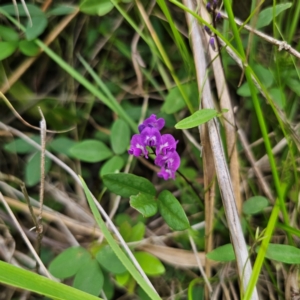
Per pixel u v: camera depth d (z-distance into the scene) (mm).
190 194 541
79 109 565
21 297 508
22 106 554
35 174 535
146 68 569
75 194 548
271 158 504
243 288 481
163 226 537
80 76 544
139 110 563
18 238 526
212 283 514
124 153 536
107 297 507
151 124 503
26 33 541
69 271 499
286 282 509
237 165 516
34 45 546
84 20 564
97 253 502
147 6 557
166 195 496
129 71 572
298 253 485
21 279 459
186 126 479
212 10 501
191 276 521
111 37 566
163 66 562
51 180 547
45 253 524
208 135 509
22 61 554
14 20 542
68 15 557
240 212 512
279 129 543
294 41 558
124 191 500
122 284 500
